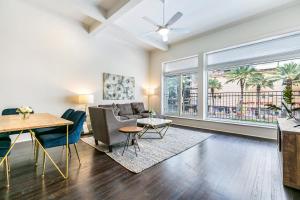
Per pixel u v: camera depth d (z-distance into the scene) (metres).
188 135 4.21
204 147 3.27
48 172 2.18
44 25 3.96
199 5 3.50
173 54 5.95
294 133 1.79
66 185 1.87
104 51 5.26
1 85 3.39
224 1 3.34
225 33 4.52
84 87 4.77
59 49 4.23
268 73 4.23
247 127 4.16
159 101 6.52
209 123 4.92
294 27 3.40
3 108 3.41
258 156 2.77
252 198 1.65
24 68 3.67
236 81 4.86
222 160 2.61
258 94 4.45
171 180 2.00
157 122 3.97
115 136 3.02
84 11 3.46
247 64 4.29
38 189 1.78
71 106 4.49
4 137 2.25
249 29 4.06
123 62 5.85
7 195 1.67
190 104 5.78
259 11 3.69
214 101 5.30
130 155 2.81
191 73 5.70
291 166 1.82
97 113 3.07
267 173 2.17
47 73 4.03
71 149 3.12
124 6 3.30
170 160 2.62
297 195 1.69
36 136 2.42
